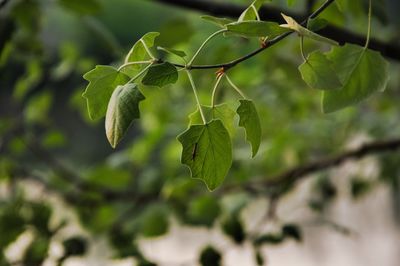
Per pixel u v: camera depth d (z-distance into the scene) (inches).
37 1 76.6
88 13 72.7
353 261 209.0
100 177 95.0
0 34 74.3
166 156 111.0
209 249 77.6
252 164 103.1
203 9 72.3
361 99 56.6
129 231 89.4
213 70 88.0
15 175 95.7
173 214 91.5
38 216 79.5
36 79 104.7
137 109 52.0
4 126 96.5
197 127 53.4
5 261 77.6
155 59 53.4
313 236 222.1
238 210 86.1
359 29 92.0
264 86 106.3
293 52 92.9
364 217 199.9
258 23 52.5
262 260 77.4
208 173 53.5
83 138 266.4
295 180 93.0
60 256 79.0
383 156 107.3
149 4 263.4
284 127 111.5
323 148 115.4
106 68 53.9
